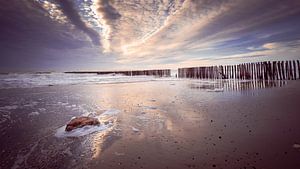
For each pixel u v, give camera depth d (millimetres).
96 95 8422
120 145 2822
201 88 10383
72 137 3189
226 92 8305
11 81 15055
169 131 3412
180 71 24422
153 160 2299
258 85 10492
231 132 3174
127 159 2352
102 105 6145
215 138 2943
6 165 2256
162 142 2893
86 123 3699
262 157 2225
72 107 5848
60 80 18172
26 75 18859
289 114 4090
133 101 6805
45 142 2994
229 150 2479
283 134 2941
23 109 5555
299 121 3553
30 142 2996
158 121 4109
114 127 3732
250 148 2502
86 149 2703
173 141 2914
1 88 11406
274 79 13797
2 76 17125
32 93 9102
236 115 4277
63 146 2824
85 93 9117
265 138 2818
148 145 2797
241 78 16438
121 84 14477
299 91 7352
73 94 8766
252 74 15430
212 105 5586
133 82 16672
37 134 3383
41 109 5559
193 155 2391
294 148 2426
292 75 12828
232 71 17438
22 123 4105
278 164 2043
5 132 3502
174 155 2418
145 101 6750
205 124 3723
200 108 5238
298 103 5164
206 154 2398
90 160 2352
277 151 2367
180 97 7402
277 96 6473
